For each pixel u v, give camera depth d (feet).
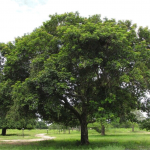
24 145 48.67
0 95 41.75
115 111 37.86
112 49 33.94
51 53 40.06
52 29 43.39
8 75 42.27
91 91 41.42
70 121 58.70
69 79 34.22
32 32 43.27
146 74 36.96
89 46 34.55
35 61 35.86
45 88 33.06
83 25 35.09
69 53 34.42
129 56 35.04
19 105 37.40
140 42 40.88
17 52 39.24
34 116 49.37
